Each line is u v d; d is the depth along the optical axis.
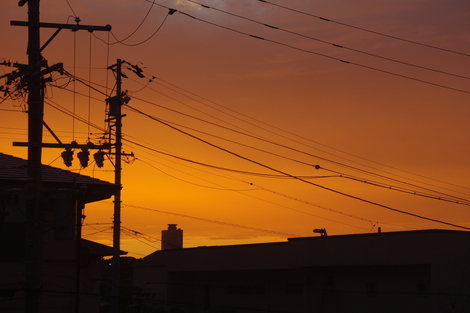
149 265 65.06
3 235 25.78
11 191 18.22
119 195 32.78
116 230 32.28
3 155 29.00
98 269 31.42
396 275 44.41
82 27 18.97
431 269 41.16
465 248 42.56
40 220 18.64
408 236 42.75
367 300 45.91
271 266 52.25
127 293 55.34
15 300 25.48
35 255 18.20
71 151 19.12
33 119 18.64
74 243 27.66
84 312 29.02
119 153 33.66
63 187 25.89
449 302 39.97
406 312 43.16
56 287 27.03
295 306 52.31
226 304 58.12
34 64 18.50
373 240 44.84
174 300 61.88
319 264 48.25
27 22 18.75
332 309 48.25
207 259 58.50
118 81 34.59
